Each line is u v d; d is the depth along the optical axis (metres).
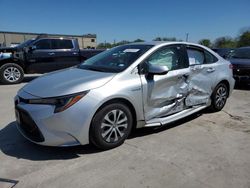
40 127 3.15
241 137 4.02
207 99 4.93
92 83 3.32
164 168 3.07
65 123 3.12
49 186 2.73
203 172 2.99
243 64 8.08
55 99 3.13
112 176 2.90
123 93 3.45
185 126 4.48
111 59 4.15
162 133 4.14
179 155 3.40
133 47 4.27
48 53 10.18
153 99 3.86
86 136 3.26
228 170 3.04
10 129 4.32
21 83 9.91
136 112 3.69
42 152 3.48
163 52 4.15
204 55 4.91
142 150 3.53
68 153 3.44
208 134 4.12
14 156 3.37
